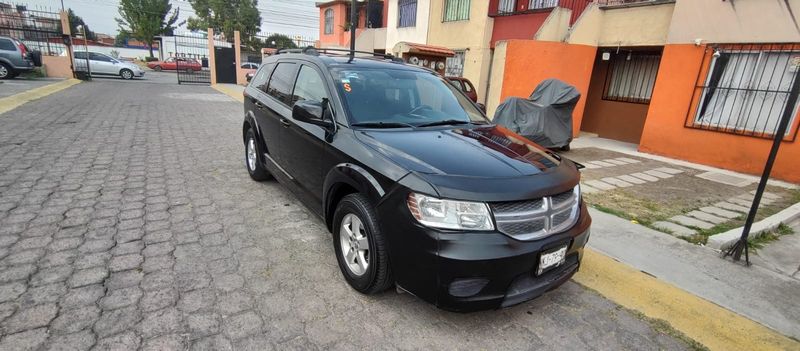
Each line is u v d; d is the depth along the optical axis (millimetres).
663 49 9469
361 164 2904
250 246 3588
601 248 4008
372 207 2740
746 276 3623
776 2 7230
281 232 3902
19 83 16016
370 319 2727
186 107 12602
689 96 8602
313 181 3645
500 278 2445
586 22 10234
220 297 2828
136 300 2719
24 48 18141
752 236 4488
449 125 3666
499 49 10930
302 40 31266
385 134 3186
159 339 2385
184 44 27547
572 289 3277
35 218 3838
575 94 8938
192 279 3018
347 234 3057
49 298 2664
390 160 2744
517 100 9227
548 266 2646
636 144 10922
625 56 11188
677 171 7801
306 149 3725
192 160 6297
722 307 3137
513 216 2500
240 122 10227
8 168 5281
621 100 11406
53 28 19938
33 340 2291
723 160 8195
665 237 4352
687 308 3100
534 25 12109
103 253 3291
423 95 3971
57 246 3342
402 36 17422
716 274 3627
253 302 2805
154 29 46750
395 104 3688
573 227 2801
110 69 24078
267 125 4758
